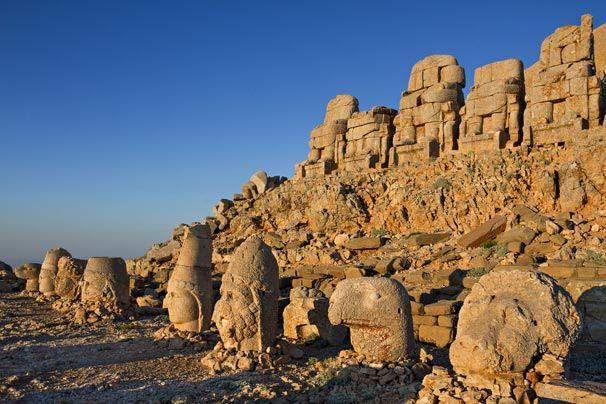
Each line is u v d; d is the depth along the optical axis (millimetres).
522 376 6547
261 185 25109
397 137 21859
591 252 12742
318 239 19250
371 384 8312
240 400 7730
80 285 17344
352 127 23438
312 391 8211
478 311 7215
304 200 21672
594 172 15320
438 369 7223
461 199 17453
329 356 10648
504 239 14719
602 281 10883
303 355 10617
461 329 7363
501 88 19000
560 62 17766
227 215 23984
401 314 8953
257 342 10031
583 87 16938
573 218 14734
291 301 12609
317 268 16312
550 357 6598
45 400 7863
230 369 9438
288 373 9250
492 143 18812
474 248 15195
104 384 8633
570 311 6820
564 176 15797
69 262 18625
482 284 7473
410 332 9062
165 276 20312
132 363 10125
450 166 19031
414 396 7465
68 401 7730
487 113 19281
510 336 6590
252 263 10203
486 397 6395
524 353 6512
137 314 16188
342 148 23766
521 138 18766
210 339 11742
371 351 8969
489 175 17531
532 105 18281
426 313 12102
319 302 12023
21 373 9336
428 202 17953
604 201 14945
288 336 12398
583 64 17094
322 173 23641
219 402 7668
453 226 17156
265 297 10148
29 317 16328
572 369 9219
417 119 21281
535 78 18266
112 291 15727
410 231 18109
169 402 7730
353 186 20984
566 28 17719
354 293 9078
